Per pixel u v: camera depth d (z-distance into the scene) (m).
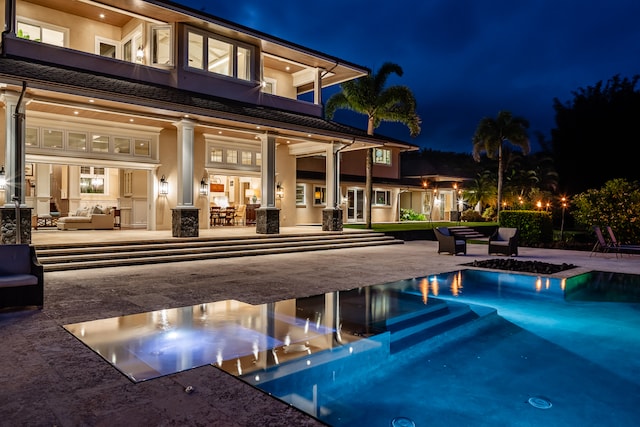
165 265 11.25
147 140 15.85
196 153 17.12
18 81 9.66
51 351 4.55
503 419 3.56
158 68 14.65
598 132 23.53
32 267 6.40
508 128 33.50
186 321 5.92
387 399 3.86
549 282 9.87
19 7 13.88
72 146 14.08
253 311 6.60
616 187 17.66
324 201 25.95
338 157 17.95
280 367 4.31
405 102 22.70
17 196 10.17
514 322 6.61
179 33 14.81
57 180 21.31
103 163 14.70
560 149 24.92
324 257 13.51
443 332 5.96
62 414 3.14
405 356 4.98
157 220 16.27
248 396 3.53
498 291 8.84
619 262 13.19
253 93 16.66
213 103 13.97
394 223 28.56
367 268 11.26
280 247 14.70
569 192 24.69
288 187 20.25
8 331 5.25
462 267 11.52
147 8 13.76
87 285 8.35
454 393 4.04
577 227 24.34
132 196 18.28
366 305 7.30
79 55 13.07
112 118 14.06
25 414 3.13
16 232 10.02
